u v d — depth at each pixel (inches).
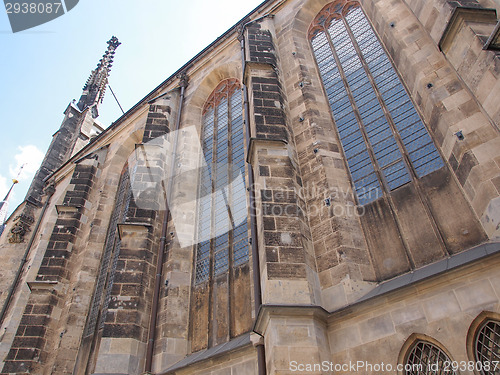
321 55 825.5
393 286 425.1
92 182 1150.3
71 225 1027.9
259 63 740.0
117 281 686.5
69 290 915.4
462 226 448.1
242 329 568.1
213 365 516.7
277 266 456.1
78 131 1818.4
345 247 492.4
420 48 588.4
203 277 692.1
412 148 554.9
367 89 680.4
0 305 1173.1
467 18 467.2
